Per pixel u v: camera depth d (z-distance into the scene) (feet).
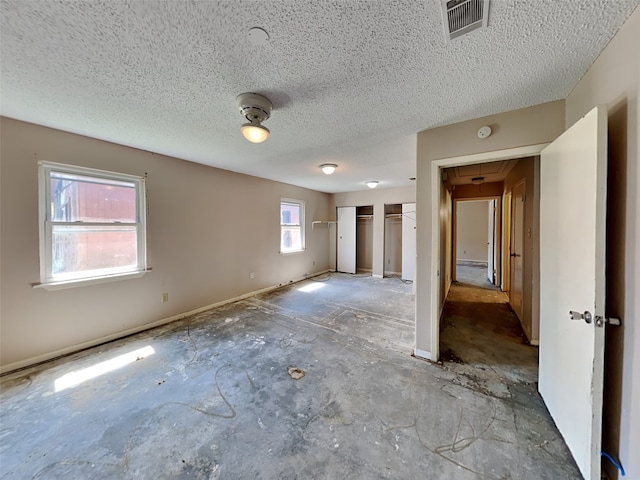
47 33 3.89
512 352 8.33
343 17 3.61
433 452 4.61
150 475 4.22
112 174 9.09
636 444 3.53
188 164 11.69
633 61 3.60
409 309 12.82
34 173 7.51
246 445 4.79
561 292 5.07
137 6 3.41
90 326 8.73
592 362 3.92
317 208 21.54
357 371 7.25
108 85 5.42
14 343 7.29
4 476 4.18
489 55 4.49
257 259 15.66
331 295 15.39
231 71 4.95
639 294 3.52
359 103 6.24
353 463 4.41
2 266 7.12
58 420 5.41
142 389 6.46
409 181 17.26
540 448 4.67
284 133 8.21
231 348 8.64
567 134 4.91
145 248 10.13
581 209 4.37
